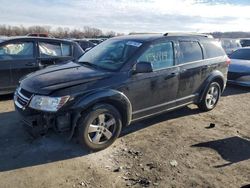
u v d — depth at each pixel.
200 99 6.28
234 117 6.38
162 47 5.29
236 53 11.00
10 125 5.34
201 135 5.25
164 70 5.24
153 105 5.19
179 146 4.75
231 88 9.48
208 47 6.37
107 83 4.45
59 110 4.04
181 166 4.11
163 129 5.46
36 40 7.36
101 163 4.12
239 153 4.59
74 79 4.34
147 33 5.99
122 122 4.80
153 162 4.20
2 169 3.86
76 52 7.98
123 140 4.91
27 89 4.32
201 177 3.85
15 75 6.97
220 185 3.69
